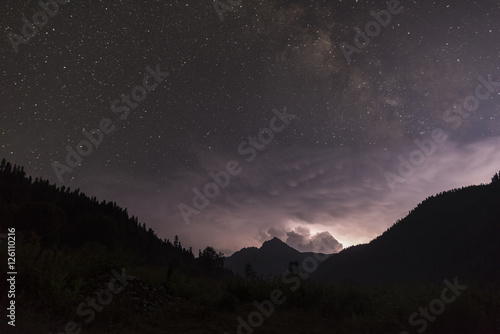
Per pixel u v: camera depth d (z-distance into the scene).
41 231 44.09
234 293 11.66
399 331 7.92
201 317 9.02
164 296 10.45
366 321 8.63
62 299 7.62
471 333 7.75
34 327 6.01
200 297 10.49
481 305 8.48
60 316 7.20
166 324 8.26
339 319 9.35
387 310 8.77
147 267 14.07
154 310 9.12
